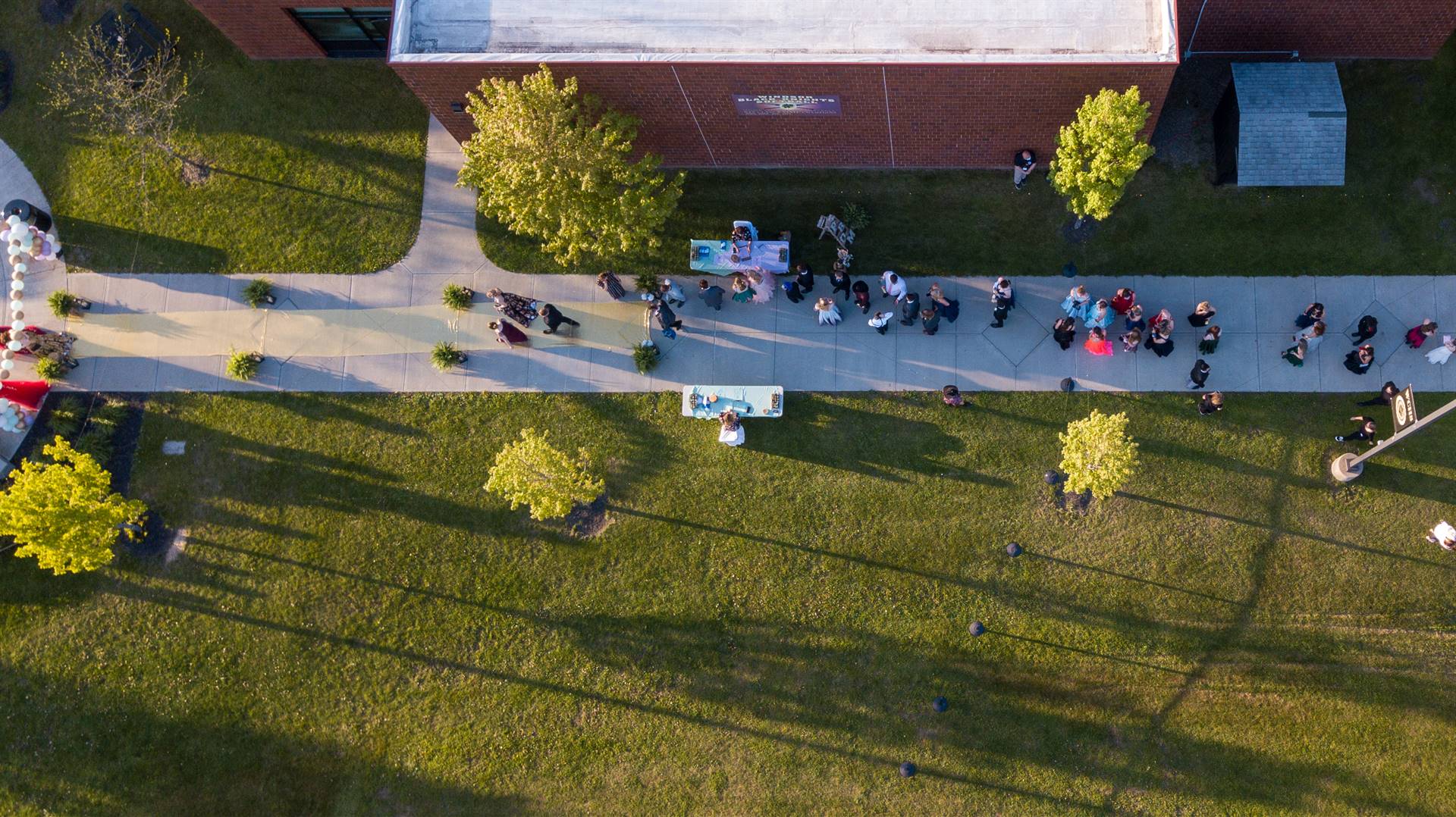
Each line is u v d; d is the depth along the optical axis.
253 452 20.42
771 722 19.14
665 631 19.44
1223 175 19.66
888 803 18.80
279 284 21.02
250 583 20.00
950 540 19.30
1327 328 19.20
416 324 20.72
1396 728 18.17
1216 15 18.84
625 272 20.69
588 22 17.89
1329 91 18.66
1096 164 16.67
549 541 19.81
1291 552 18.73
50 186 21.55
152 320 21.05
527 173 17.14
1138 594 18.88
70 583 20.17
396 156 21.41
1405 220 19.38
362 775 19.34
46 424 20.72
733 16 17.64
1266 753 18.34
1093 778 18.56
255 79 21.77
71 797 19.52
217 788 19.45
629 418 20.12
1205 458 19.08
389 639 19.69
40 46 21.78
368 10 20.14
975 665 19.00
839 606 19.31
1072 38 17.08
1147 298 19.69
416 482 20.11
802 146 20.11
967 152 19.94
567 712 19.33
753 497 19.70
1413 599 18.41
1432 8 18.17
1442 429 18.72
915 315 19.39
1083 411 19.41
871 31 17.42
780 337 20.22
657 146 20.33
